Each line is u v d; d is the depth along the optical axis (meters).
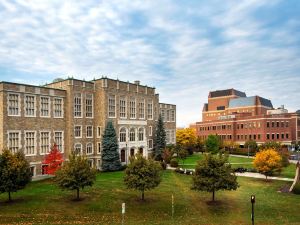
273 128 93.44
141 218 28.03
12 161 30.97
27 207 29.86
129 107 63.47
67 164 33.34
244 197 36.28
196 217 28.67
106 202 32.66
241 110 131.25
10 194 34.62
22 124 45.31
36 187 39.47
